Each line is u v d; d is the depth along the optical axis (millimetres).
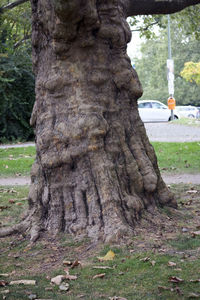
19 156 14766
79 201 5527
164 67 62594
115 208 5379
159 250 4934
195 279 4219
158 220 5762
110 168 5547
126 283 4246
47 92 5793
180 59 60656
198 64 51031
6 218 7012
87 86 5672
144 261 4652
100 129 5543
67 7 5043
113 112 5789
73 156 5559
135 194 5801
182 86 60906
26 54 21781
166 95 61625
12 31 22828
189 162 12430
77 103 5637
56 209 5621
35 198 5871
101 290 4145
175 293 4000
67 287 4223
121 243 5082
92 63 5684
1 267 4820
